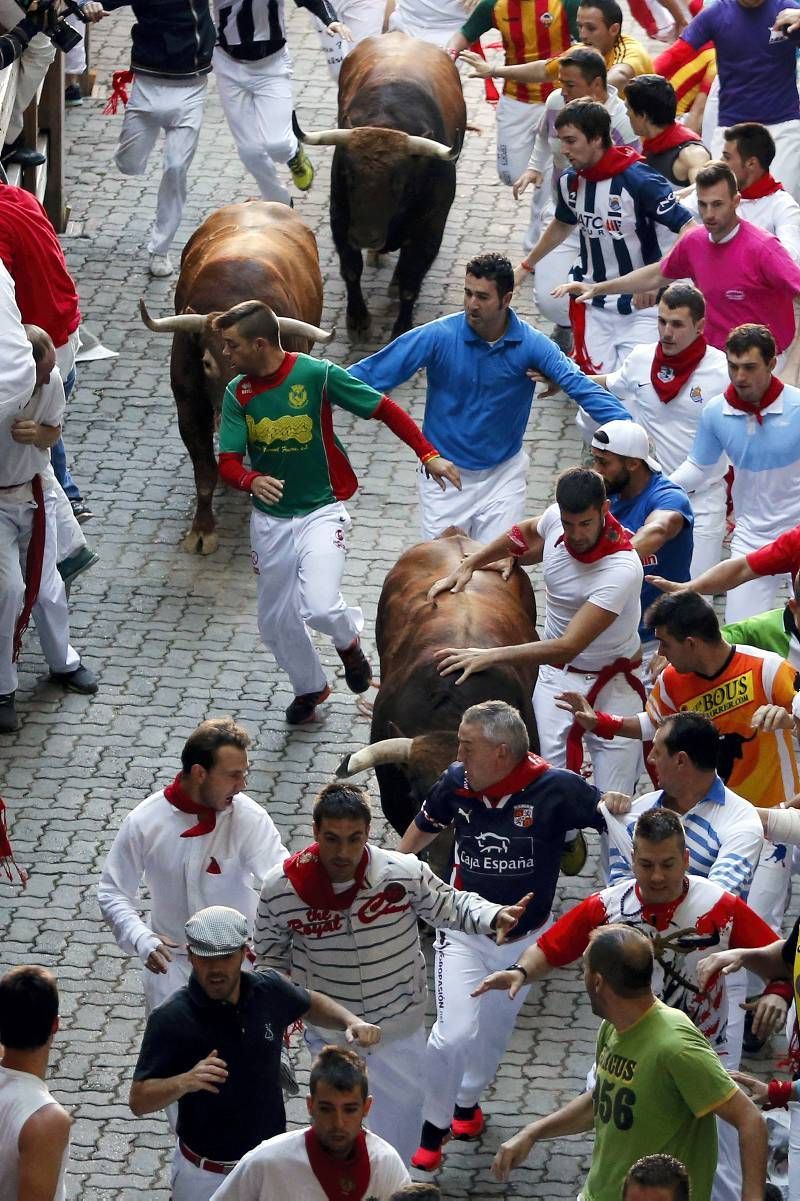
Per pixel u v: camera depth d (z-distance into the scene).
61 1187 9.66
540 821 11.81
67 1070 13.03
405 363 16.03
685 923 10.48
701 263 17.72
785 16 21.22
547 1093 12.99
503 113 23.31
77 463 20.09
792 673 12.38
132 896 11.59
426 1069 11.77
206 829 11.45
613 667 14.00
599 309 19.08
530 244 23.56
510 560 14.72
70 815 15.48
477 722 11.71
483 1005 11.98
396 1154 9.33
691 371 16.55
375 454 20.53
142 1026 13.46
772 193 18.80
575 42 22.77
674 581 14.81
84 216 24.69
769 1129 11.23
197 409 18.12
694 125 24.20
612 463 14.46
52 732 16.48
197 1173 10.27
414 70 22.05
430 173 20.86
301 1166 9.15
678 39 22.91
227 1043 9.98
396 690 13.70
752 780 12.55
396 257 24.02
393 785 13.52
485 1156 12.42
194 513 19.50
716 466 15.93
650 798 11.73
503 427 16.33
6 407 14.65
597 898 10.68
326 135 20.67
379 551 18.86
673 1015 9.60
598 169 18.55
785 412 15.35
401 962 11.09
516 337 16.00
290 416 15.11
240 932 9.82
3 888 14.66
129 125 22.55
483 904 10.98
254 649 17.67
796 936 10.59
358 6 25.28
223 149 26.58
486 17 23.17
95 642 17.59
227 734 11.27
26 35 18.91
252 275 18.11
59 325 16.73
